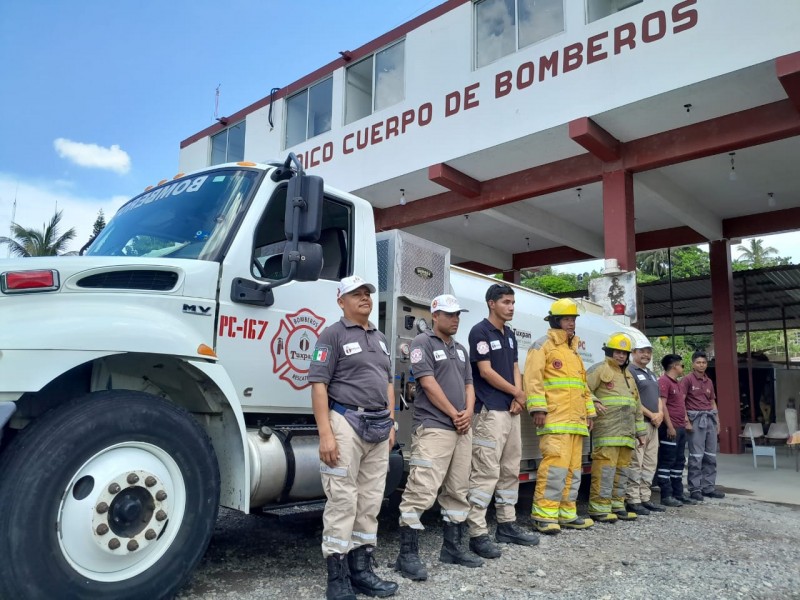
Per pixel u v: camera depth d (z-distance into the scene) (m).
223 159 18.20
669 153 10.91
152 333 3.40
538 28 11.52
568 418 5.74
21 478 2.90
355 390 3.80
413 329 5.31
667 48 9.76
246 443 3.69
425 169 12.91
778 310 19.97
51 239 33.59
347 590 3.63
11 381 2.93
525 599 3.82
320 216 3.73
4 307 3.11
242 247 4.02
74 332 3.13
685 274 40.44
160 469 3.34
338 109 14.88
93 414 3.12
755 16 8.97
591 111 10.50
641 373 7.30
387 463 3.98
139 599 3.18
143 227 4.38
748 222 15.38
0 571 2.80
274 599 3.68
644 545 5.35
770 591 4.14
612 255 11.23
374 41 14.30
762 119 10.02
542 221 15.49
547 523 5.66
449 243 17.53
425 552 4.93
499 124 11.73
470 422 4.50
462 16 12.60
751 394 17.06
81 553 3.03
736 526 6.30
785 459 13.38
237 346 3.94
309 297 4.38
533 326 6.87
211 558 4.49
